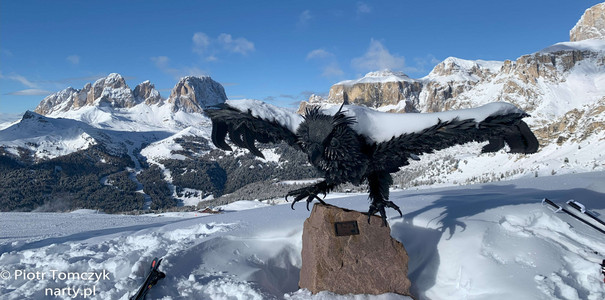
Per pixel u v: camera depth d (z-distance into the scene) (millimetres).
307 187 3375
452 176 115875
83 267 4066
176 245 4371
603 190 5176
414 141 2916
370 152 3039
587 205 4609
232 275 3729
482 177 104125
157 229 5730
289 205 6871
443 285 3592
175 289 3395
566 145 106188
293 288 4070
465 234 3832
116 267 4000
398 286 3490
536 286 3059
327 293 3381
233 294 3352
